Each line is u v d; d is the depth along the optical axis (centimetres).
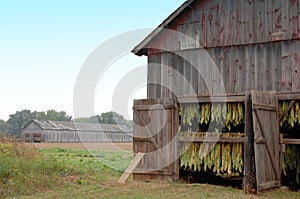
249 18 1389
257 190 1202
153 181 1487
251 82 1367
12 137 1972
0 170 1284
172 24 1542
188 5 1488
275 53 1335
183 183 1453
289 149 1353
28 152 1753
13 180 1253
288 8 1320
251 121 1267
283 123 1334
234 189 1321
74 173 1533
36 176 1332
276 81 1324
